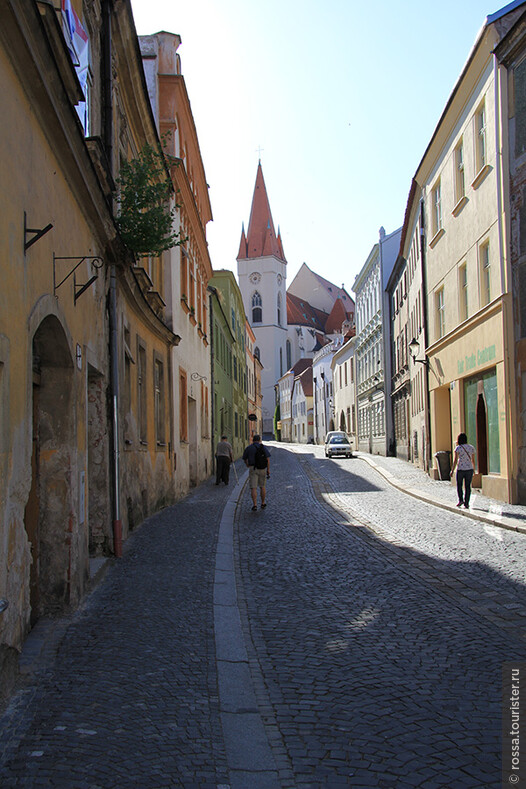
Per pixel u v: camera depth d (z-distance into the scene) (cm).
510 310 1609
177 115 2000
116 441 1029
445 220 2241
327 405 7306
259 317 11494
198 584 845
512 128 1599
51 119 614
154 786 362
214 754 401
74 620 683
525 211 1550
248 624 689
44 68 560
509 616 698
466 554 1052
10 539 499
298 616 716
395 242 4206
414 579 883
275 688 511
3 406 478
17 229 527
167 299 1783
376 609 737
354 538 1239
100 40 1065
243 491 2238
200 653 585
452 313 2178
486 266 1838
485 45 1700
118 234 999
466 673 533
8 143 509
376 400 4584
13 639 504
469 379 2014
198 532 1260
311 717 455
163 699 482
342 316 12462
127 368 1232
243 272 11556
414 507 1744
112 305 1037
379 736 424
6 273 495
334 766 387
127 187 1076
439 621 684
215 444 3105
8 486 491
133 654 579
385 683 514
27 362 545
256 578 912
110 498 1016
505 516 1416
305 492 2191
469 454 1597
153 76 1902
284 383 10481
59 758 388
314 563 1005
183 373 2048
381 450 4406
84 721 440
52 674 527
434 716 452
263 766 387
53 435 715
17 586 519
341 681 521
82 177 748
